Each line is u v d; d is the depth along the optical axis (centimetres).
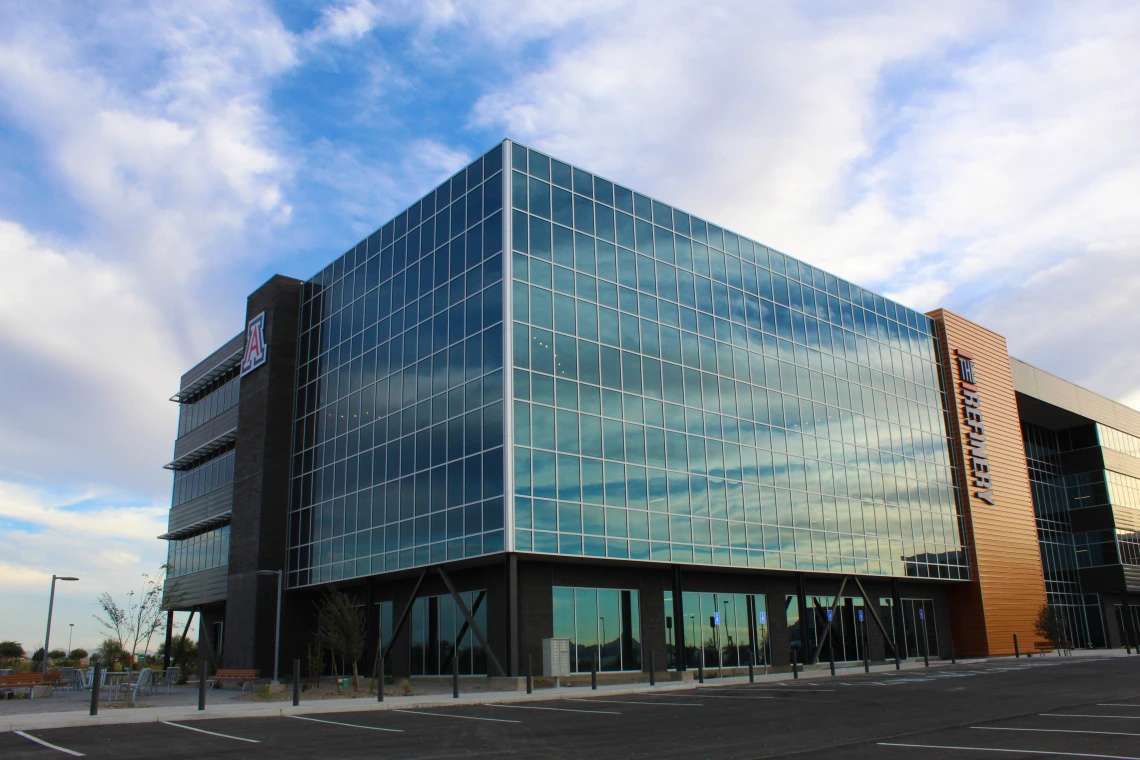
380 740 1554
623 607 3544
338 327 4406
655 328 3784
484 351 3306
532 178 3488
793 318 4569
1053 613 5391
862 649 4584
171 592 4031
